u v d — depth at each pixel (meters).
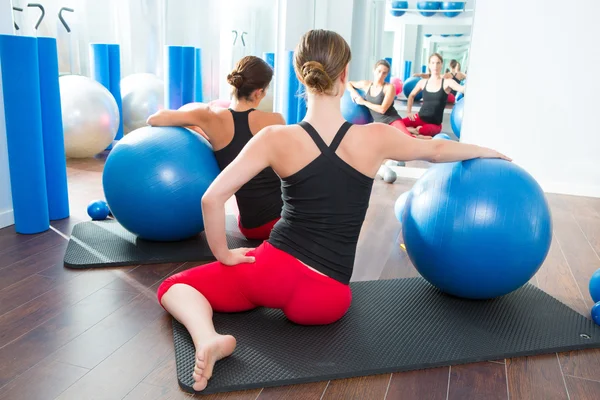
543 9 4.14
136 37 5.79
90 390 1.56
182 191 2.54
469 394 1.61
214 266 1.91
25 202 2.84
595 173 4.29
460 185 2.00
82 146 4.59
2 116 2.91
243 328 1.91
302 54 1.67
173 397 1.54
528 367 1.76
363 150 1.70
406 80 4.70
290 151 1.67
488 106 4.43
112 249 2.63
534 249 1.99
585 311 2.20
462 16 4.43
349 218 1.75
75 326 1.93
